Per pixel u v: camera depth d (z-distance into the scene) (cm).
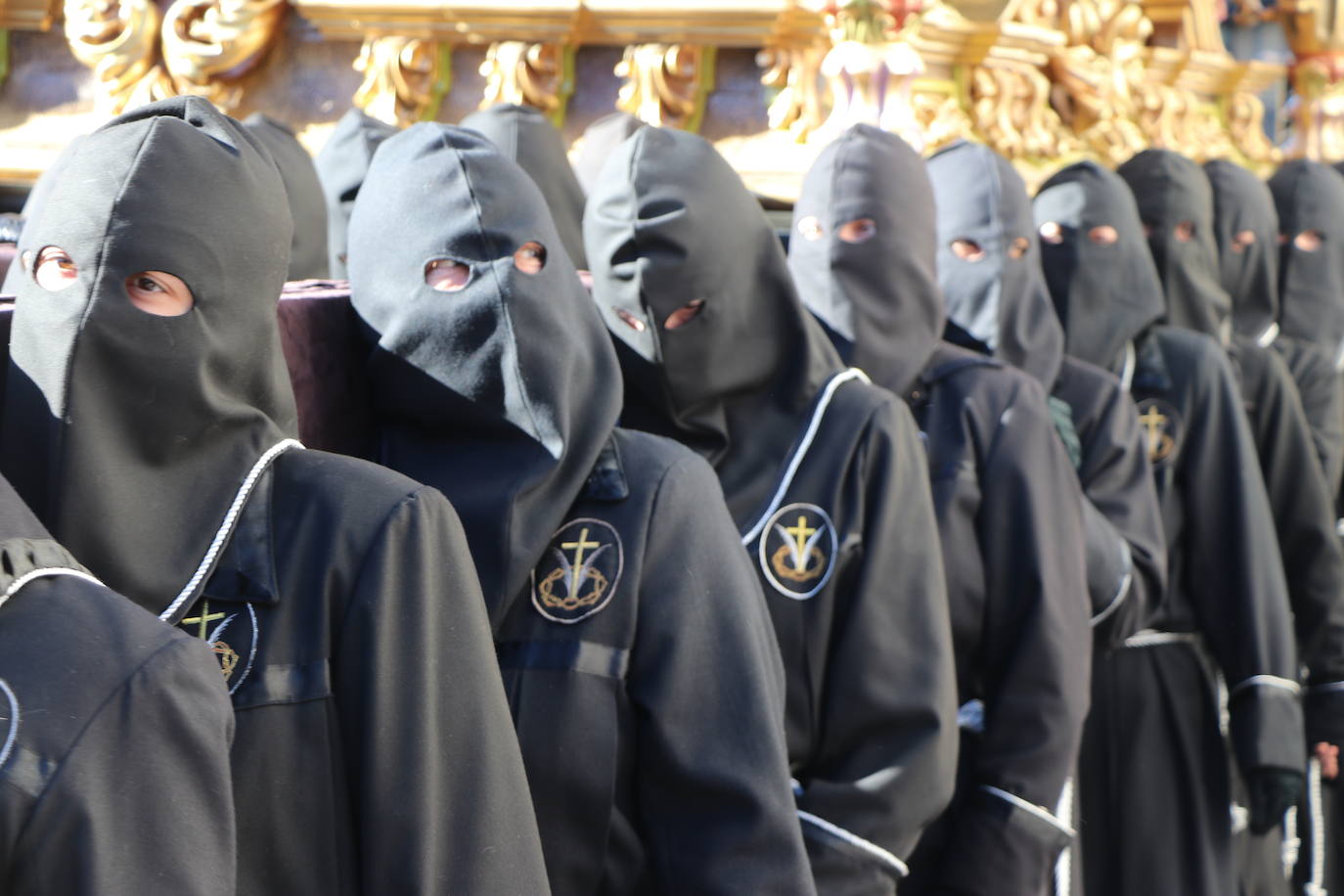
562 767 193
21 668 125
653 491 203
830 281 280
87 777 122
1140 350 362
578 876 195
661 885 196
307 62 454
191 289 154
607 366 209
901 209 281
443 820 158
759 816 192
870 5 400
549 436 197
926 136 489
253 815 151
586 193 384
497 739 164
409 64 435
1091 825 337
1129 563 311
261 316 162
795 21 422
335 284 253
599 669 195
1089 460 328
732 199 236
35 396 153
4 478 140
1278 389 395
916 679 236
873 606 235
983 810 269
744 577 209
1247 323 458
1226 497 351
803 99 426
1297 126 667
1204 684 351
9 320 169
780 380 246
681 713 196
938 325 288
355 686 156
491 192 199
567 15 429
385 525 160
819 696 237
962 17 494
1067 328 362
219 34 441
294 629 156
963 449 282
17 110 464
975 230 328
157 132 156
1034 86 523
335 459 167
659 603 199
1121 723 340
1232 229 450
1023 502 279
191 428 156
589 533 200
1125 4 564
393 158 207
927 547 245
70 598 131
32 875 119
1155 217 407
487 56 439
